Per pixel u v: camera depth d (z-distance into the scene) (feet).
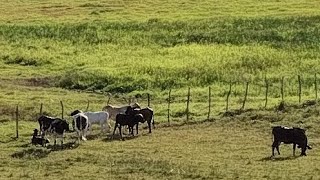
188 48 262.67
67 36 293.84
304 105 160.76
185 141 136.98
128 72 222.48
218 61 236.02
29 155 125.59
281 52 250.98
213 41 279.69
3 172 112.37
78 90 211.41
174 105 179.01
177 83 209.36
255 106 167.32
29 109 173.99
